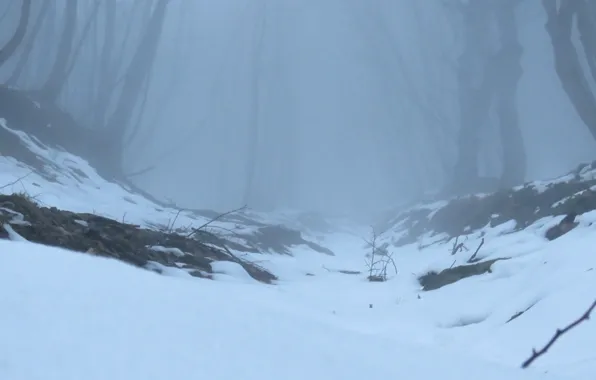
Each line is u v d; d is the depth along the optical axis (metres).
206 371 0.90
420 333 4.33
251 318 1.37
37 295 1.08
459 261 7.69
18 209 5.22
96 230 5.63
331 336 1.45
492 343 3.69
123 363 0.84
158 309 1.19
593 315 3.41
